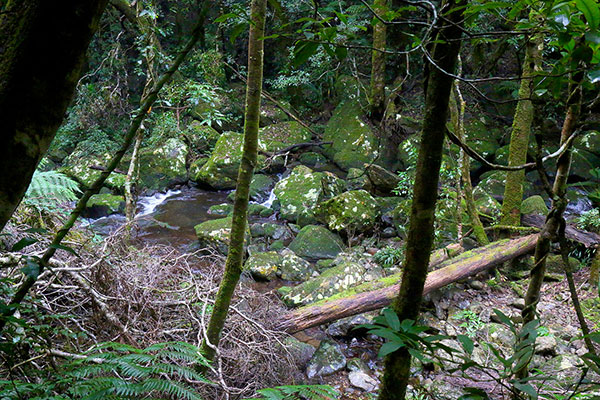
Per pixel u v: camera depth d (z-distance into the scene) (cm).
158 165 764
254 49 215
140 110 92
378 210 595
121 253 321
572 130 117
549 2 83
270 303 353
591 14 75
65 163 796
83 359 125
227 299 241
